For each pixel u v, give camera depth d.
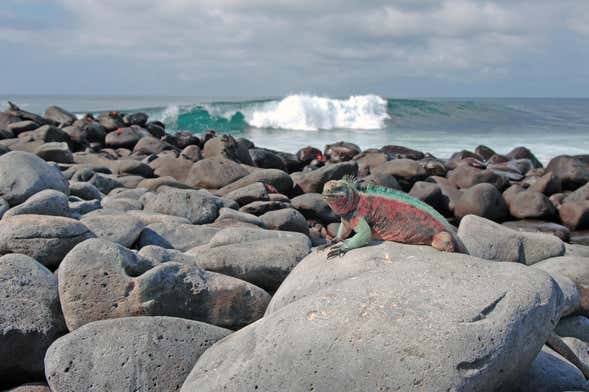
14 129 20.92
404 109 46.81
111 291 5.10
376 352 3.54
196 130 40.56
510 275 4.12
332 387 3.55
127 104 96.06
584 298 6.61
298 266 5.20
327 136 36.53
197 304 5.37
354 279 4.11
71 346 4.49
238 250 6.29
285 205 11.88
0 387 4.91
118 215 7.63
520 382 4.62
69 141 20.34
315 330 3.69
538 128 45.94
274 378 3.67
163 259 6.00
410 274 4.07
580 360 5.47
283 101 40.72
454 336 3.55
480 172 17.61
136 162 15.60
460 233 7.67
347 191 4.95
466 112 50.41
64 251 6.20
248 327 4.27
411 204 4.94
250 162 18.89
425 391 3.43
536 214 14.94
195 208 9.41
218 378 3.84
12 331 4.81
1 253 6.13
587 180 18.34
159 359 4.51
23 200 8.46
